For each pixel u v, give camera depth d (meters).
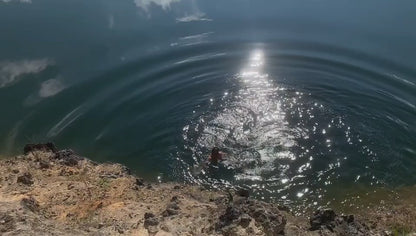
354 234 10.84
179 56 22.61
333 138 17.47
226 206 11.69
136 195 12.56
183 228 9.98
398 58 21.81
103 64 22.09
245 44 23.23
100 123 18.78
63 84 20.92
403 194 14.70
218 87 20.67
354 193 14.88
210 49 23.22
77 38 24.06
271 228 10.01
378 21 24.83
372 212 13.81
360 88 20.27
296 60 22.17
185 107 19.47
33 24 25.17
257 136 17.64
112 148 17.47
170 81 21.11
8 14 26.17
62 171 13.83
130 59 22.50
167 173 16.19
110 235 9.48
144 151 17.27
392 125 18.14
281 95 19.97
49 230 9.32
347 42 23.16
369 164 16.19
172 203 11.86
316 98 19.69
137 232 9.75
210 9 26.83
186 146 17.34
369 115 18.70
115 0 27.81
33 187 12.41
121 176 14.02
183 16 26.03
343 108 19.14
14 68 21.81
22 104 19.78
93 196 12.18
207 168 16.14
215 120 18.61
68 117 19.09
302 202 14.55
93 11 26.59
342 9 26.38
